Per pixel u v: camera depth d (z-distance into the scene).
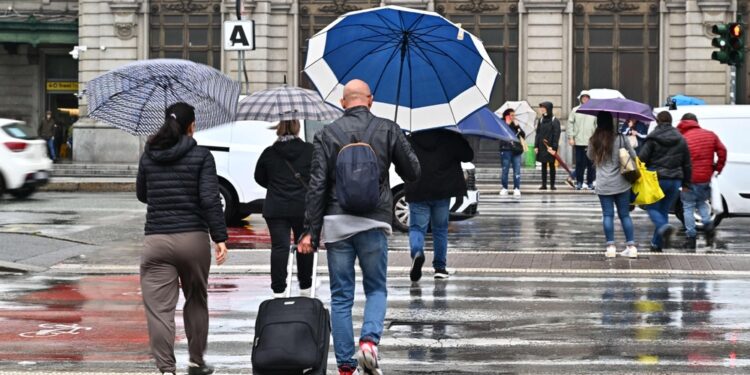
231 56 101.12
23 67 118.06
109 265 36.88
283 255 29.72
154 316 20.75
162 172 20.86
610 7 98.50
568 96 98.69
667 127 39.81
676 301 29.55
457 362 22.45
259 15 100.62
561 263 36.50
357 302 29.62
